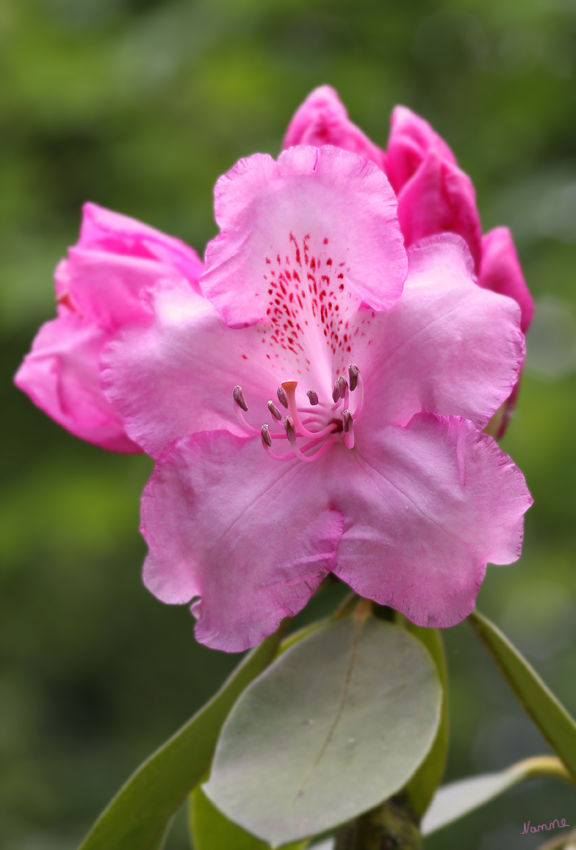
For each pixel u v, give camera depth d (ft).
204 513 1.46
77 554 4.42
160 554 1.46
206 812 1.59
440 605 1.41
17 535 3.95
